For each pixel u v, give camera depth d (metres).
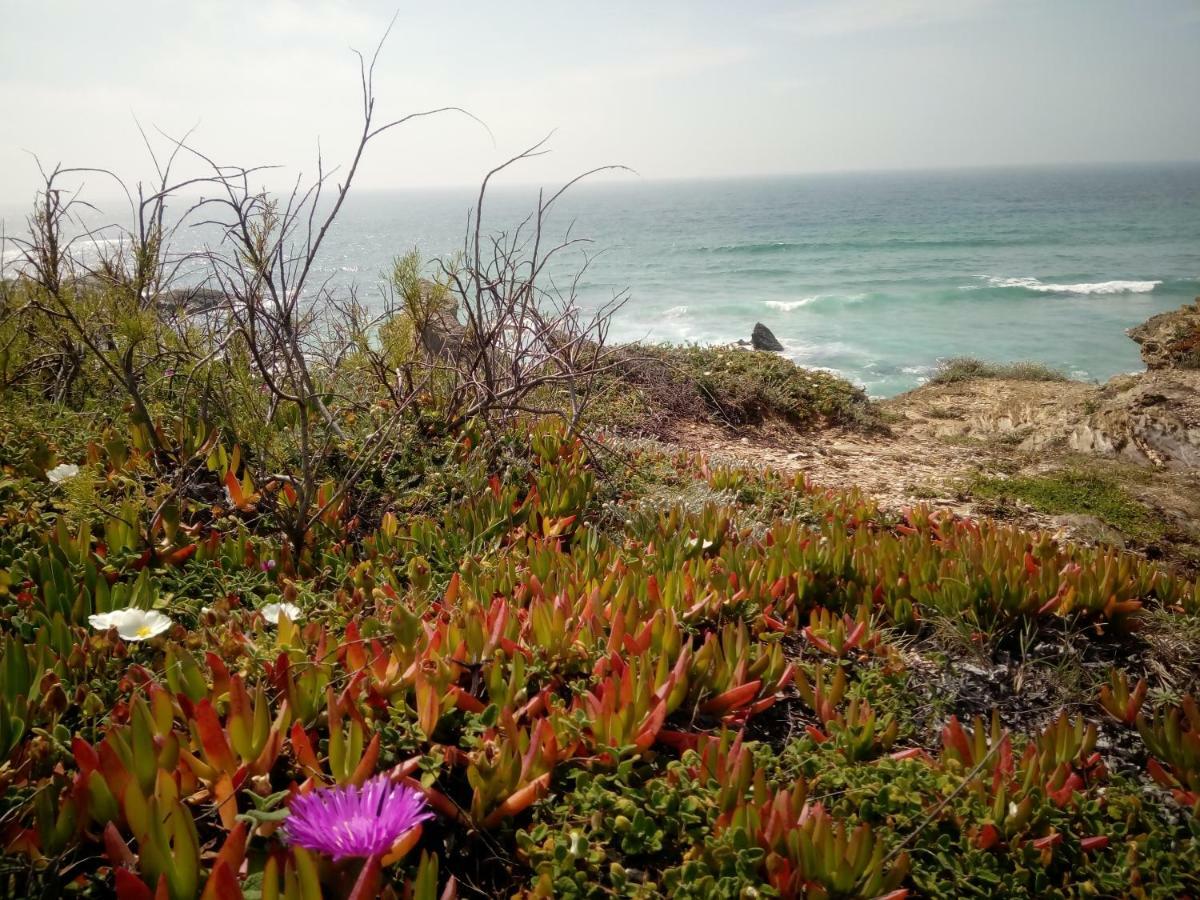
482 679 2.86
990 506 7.54
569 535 4.63
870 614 3.96
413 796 1.91
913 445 10.84
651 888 2.10
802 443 10.03
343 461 4.82
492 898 2.16
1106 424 10.41
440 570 3.89
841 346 31.64
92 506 3.60
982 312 39.62
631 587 3.60
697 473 6.35
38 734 2.26
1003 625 4.13
